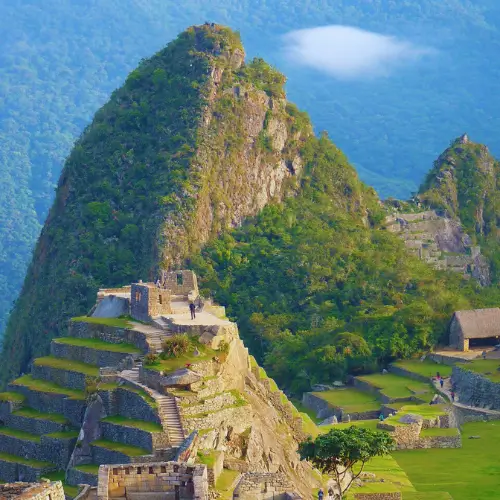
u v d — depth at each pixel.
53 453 165.00
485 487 193.50
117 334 177.75
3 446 171.12
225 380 164.50
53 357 183.88
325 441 153.12
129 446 151.62
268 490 133.12
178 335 166.75
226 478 142.62
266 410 174.12
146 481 106.50
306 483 163.75
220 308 191.50
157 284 198.88
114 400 157.75
